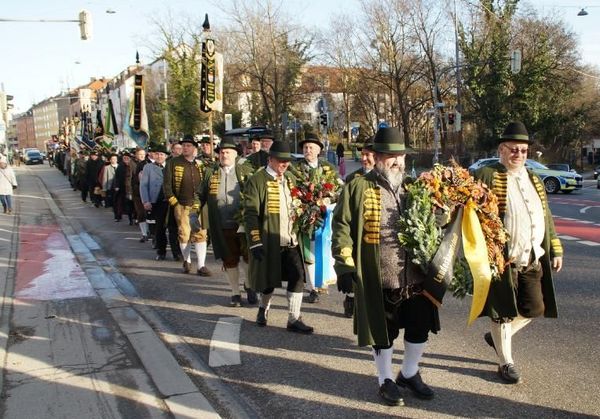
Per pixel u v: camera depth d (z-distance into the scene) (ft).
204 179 21.91
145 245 35.76
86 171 62.75
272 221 17.65
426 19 117.50
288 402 13.03
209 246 35.58
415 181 12.78
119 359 15.74
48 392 13.65
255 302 21.49
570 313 19.13
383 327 12.30
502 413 12.17
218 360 15.71
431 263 12.05
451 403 12.71
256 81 119.03
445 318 19.03
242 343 17.01
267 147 29.17
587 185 102.99
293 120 111.55
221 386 14.02
